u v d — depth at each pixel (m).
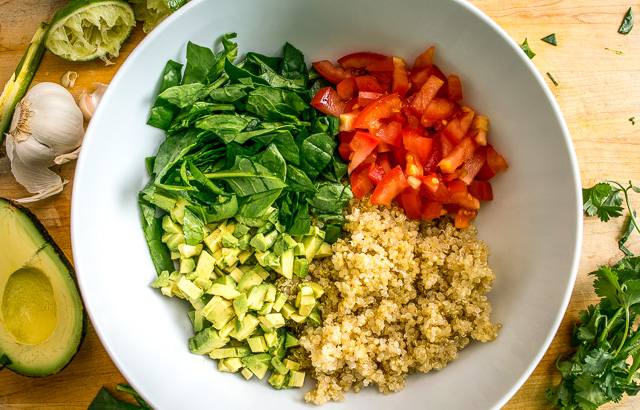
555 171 0.44
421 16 0.44
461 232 0.47
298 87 0.46
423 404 0.45
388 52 0.46
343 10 0.45
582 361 0.46
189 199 0.44
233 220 0.45
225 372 0.46
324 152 0.45
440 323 0.44
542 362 0.48
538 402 0.48
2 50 0.49
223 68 0.45
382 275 0.44
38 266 0.46
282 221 0.45
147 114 0.44
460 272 0.45
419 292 0.46
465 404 0.44
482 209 0.47
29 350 0.46
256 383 0.46
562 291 0.43
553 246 0.44
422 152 0.45
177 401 0.44
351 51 0.47
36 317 0.48
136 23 0.49
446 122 0.46
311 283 0.45
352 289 0.44
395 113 0.45
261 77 0.45
